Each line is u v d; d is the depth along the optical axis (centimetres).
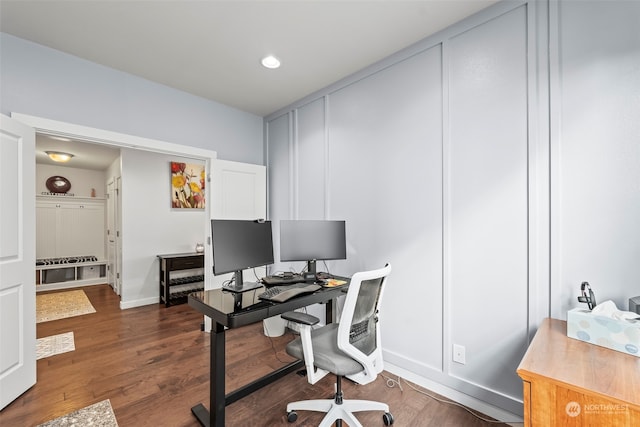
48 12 190
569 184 159
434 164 214
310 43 225
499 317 183
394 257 238
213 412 166
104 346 286
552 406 100
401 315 232
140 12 191
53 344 290
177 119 301
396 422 178
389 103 243
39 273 525
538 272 168
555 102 163
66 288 534
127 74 269
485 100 190
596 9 152
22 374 203
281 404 196
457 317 201
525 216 174
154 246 451
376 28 207
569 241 159
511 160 179
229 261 199
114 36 216
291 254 243
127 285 422
